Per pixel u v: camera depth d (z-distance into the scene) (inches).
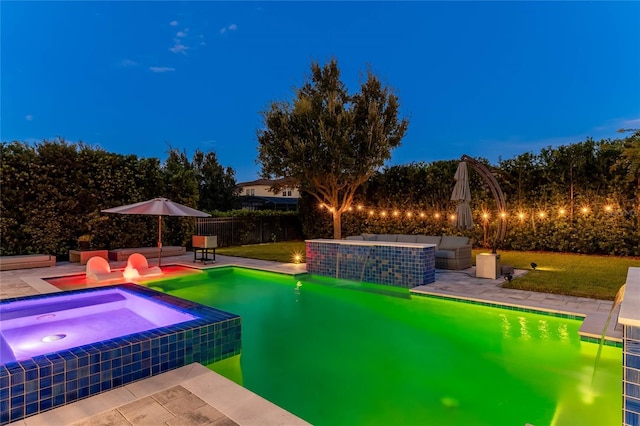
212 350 150.6
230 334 156.8
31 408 105.8
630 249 424.2
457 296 247.1
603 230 437.1
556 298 234.8
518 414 123.7
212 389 115.9
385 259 303.9
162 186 518.0
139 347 128.0
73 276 336.8
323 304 262.4
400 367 161.8
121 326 187.9
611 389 137.5
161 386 118.0
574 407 126.7
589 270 334.0
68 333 177.8
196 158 1016.2
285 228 748.0
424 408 129.0
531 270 337.1
